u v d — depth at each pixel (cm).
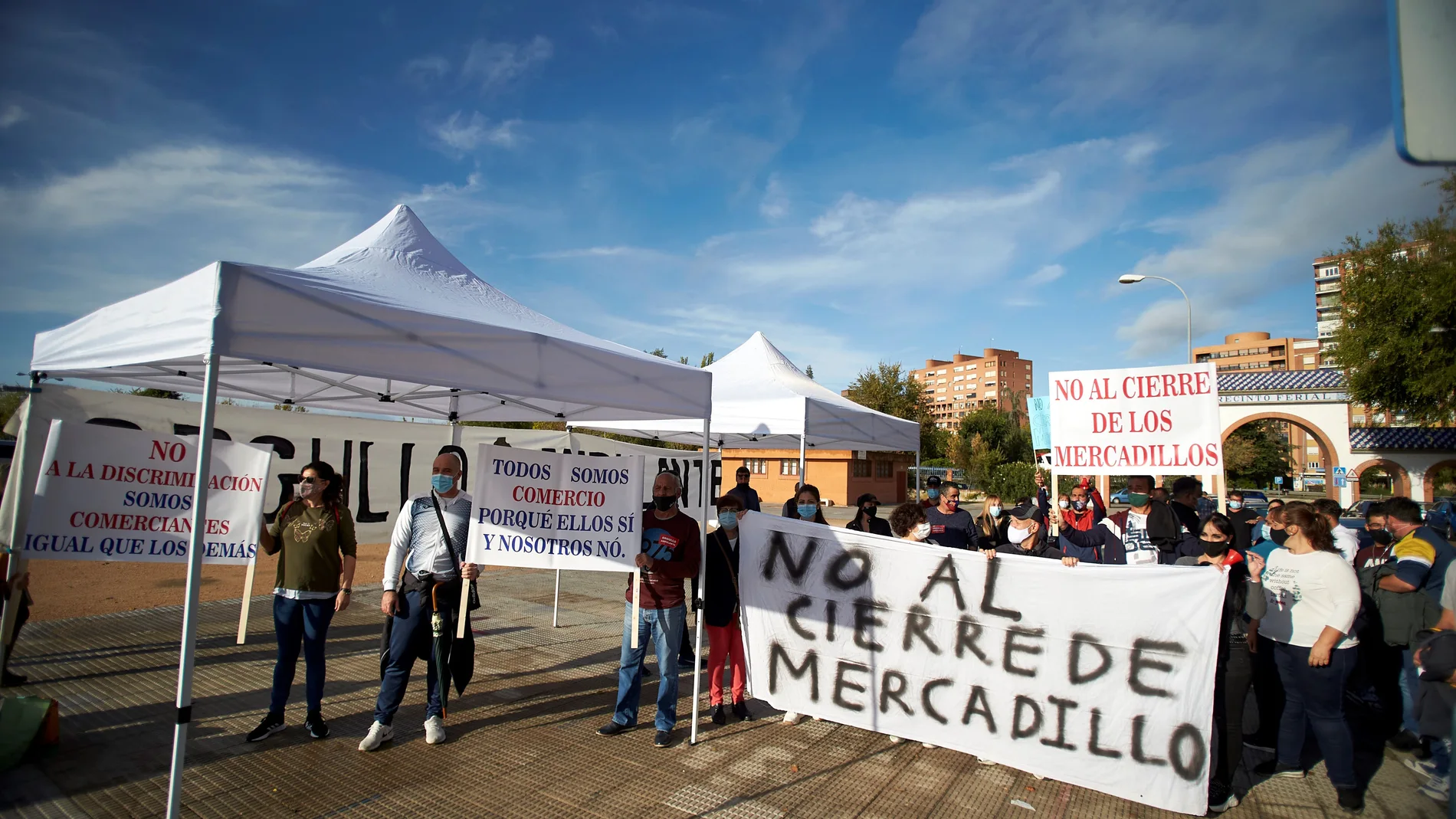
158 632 742
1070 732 445
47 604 874
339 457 1005
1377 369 1312
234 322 319
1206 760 405
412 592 466
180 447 607
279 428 949
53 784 405
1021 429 5725
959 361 15500
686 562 496
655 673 665
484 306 504
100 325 432
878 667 509
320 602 474
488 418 820
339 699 557
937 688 488
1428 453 2888
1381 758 501
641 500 495
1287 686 457
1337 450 3086
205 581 1059
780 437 927
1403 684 514
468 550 475
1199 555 529
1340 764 419
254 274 326
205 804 387
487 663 671
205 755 448
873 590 516
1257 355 12494
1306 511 458
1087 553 568
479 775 432
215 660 648
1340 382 3122
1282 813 415
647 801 405
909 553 507
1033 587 466
